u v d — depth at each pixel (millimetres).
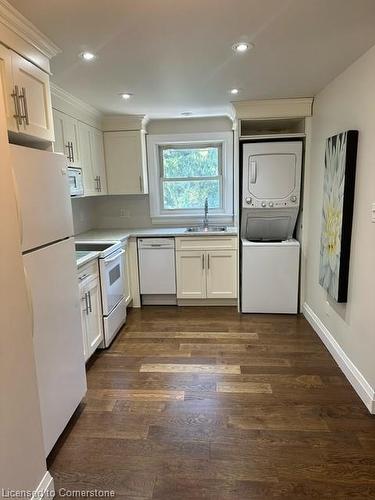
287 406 2195
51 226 1791
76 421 2094
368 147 2154
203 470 1711
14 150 1476
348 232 2416
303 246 3666
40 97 1862
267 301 3805
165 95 3094
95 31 1822
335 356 2754
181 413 2148
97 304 2898
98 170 3869
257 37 1938
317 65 2408
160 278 4059
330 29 1848
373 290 2105
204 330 3422
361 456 1773
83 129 3424
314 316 3371
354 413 2115
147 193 4430
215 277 4000
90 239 3613
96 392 2396
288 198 3611
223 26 1796
